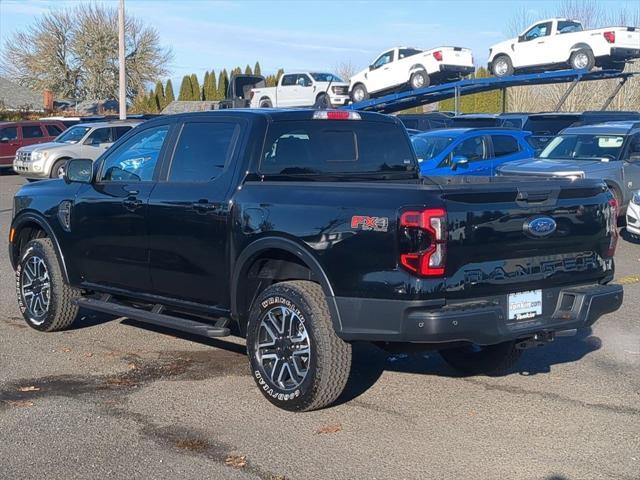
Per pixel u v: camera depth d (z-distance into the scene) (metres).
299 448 5.16
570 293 5.73
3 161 29.69
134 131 7.22
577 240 5.77
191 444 5.21
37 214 7.82
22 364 6.94
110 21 66.69
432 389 6.35
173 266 6.60
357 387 6.40
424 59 28.38
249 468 4.84
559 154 15.44
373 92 30.33
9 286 10.29
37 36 67.19
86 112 57.16
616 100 35.53
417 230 5.08
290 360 5.73
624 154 14.71
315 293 5.60
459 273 5.22
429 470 4.83
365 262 5.25
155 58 66.56
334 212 5.45
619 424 5.60
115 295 7.31
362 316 5.30
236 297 6.15
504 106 34.81
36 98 62.25
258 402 6.02
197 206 6.33
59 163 25.38
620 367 6.93
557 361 7.12
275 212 5.77
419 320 5.11
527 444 5.24
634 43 25.44
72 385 6.40
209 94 57.47
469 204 5.25
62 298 7.74
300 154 6.44
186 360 7.09
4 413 5.75
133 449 5.12
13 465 4.87
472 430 5.48
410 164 7.12
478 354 6.63
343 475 4.75
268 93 33.12
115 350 7.38
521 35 27.09
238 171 6.18
